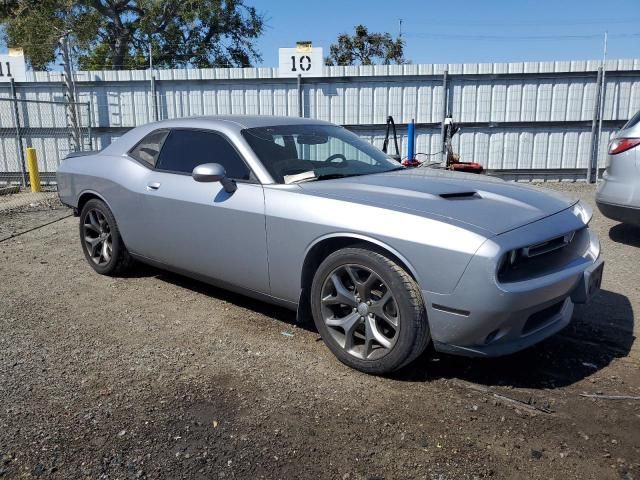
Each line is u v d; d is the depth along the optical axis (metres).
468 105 12.11
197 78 12.50
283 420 3.05
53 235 7.61
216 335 4.19
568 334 4.22
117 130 12.97
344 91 12.30
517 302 3.09
